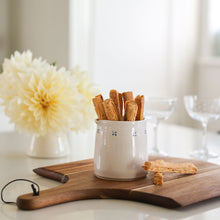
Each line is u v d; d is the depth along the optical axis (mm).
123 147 820
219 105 1168
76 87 1088
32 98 1019
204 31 3854
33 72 1037
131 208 705
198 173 881
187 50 3867
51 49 3580
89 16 3363
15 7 4098
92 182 805
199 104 1176
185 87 3906
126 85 3580
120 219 649
